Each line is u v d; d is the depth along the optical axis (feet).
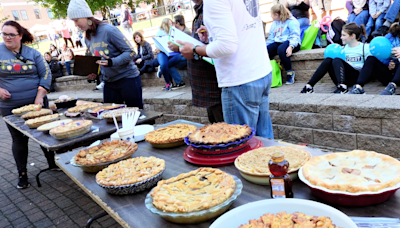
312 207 3.04
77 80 32.40
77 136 7.97
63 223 9.71
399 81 11.02
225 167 4.89
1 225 10.16
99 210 10.16
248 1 5.99
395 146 9.19
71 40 50.65
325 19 17.25
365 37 14.35
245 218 3.14
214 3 5.42
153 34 40.29
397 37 12.52
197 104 9.06
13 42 11.66
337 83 13.39
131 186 4.27
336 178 3.52
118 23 56.18
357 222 2.96
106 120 9.42
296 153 4.46
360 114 9.70
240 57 6.17
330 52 13.30
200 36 7.97
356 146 10.12
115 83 11.47
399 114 8.86
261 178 4.00
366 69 12.08
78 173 5.61
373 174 3.49
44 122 9.74
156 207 3.58
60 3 45.16
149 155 6.06
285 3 18.99
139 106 11.87
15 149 12.27
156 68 23.54
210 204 3.41
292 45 16.05
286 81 17.08
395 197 3.37
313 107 10.89
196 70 8.44
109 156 5.54
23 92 12.30
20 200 11.75
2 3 101.04
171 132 6.67
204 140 5.15
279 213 3.07
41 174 14.06
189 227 3.43
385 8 15.48
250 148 5.23
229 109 6.66
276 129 12.34
